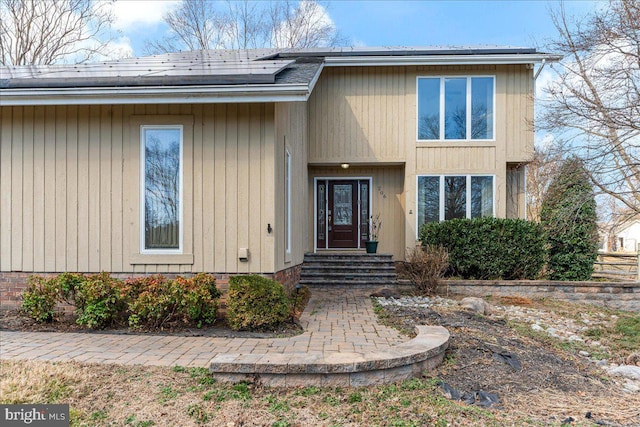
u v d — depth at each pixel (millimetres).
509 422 3369
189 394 3498
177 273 6363
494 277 9617
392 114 11320
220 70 6637
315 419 3227
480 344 5090
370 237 11969
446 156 11156
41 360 4195
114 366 4035
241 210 6355
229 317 5543
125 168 6430
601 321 7797
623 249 24406
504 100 10977
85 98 5996
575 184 10367
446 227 9758
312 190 12195
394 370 3967
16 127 6516
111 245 6410
